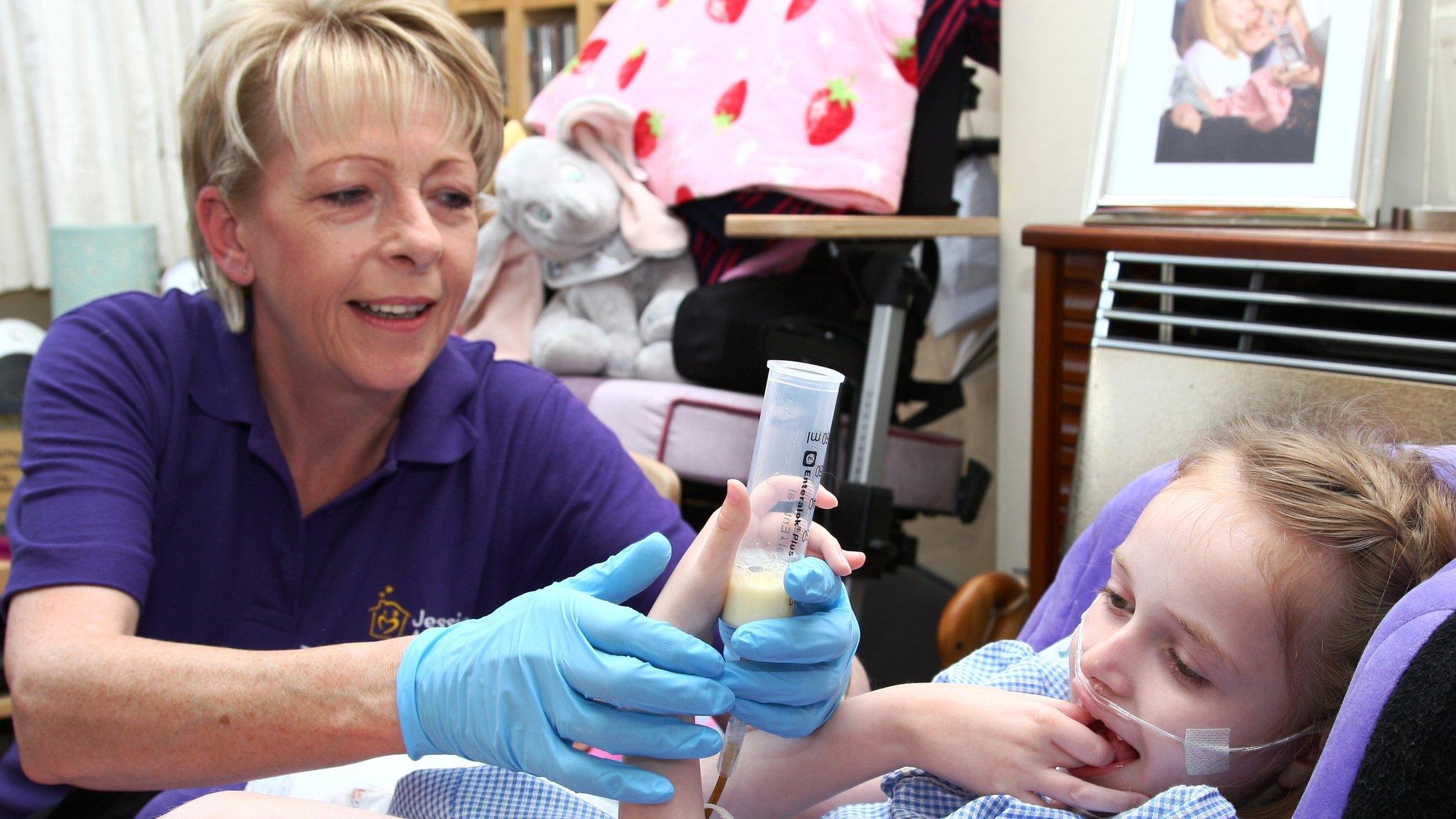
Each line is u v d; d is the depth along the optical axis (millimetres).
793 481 730
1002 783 828
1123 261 1357
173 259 2695
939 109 1998
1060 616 1097
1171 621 786
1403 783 538
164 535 1052
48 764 829
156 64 2611
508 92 3023
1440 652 553
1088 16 1773
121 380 1025
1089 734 809
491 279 2100
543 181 1956
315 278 954
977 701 858
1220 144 1420
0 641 1131
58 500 938
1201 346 1257
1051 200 1881
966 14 1959
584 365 2037
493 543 1156
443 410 1118
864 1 1923
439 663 767
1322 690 768
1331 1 1359
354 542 1103
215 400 1051
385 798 911
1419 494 813
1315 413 1040
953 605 1552
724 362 1933
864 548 1750
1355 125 1322
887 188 1854
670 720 731
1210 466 862
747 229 1704
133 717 800
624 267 2025
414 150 947
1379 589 766
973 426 2723
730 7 2109
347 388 1036
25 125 2475
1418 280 1141
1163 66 1482
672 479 1505
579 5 2826
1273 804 805
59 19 2439
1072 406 1479
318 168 926
